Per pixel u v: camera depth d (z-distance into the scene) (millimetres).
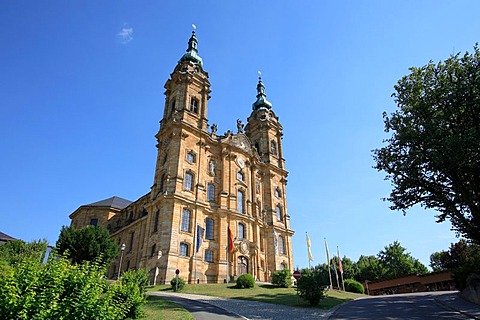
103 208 89562
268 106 86562
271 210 70312
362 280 96750
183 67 66500
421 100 30984
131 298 18312
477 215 28516
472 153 26469
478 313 20562
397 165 31719
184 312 21047
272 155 78250
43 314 9672
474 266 31594
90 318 11117
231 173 63312
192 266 49250
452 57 31000
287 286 45188
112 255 47500
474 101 28219
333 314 23938
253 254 58656
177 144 56500
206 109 64625
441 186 31094
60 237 45156
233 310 24516
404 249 99875
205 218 55750
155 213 53031
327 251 57812
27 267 10875
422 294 41750
